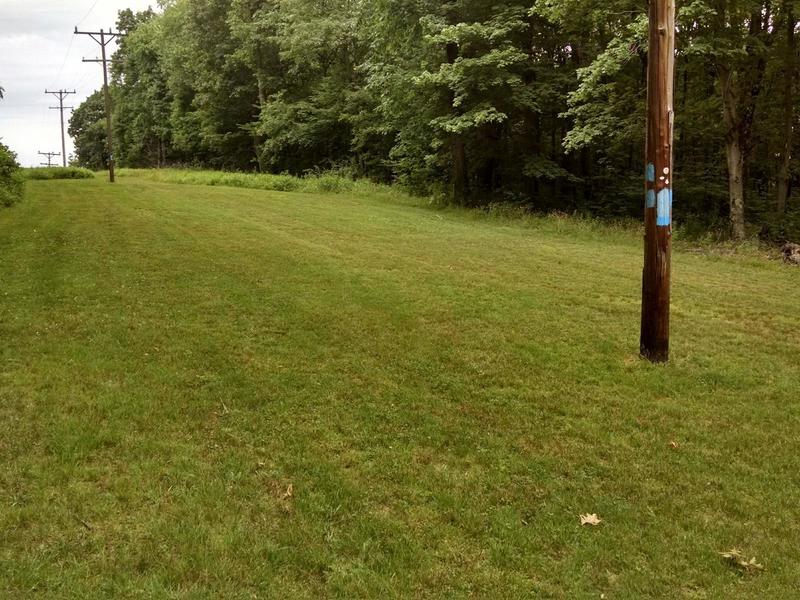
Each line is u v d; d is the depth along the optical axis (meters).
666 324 6.26
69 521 3.34
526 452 4.42
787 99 18.94
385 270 10.45
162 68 59.28
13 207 17.27
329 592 2.92
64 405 4.79
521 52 19.80
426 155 25.19
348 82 38.38
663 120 5.86
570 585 3.04
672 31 5.65
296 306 7.92
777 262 13.05
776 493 3.97
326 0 38.06
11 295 7.92
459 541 3.37
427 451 4.38
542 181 24.89
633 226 18.16
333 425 4.71
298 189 31.33
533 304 8.42
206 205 19.94
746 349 6.81
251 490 3.75
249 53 41.88
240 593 2.86
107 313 7.33
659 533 3.50
